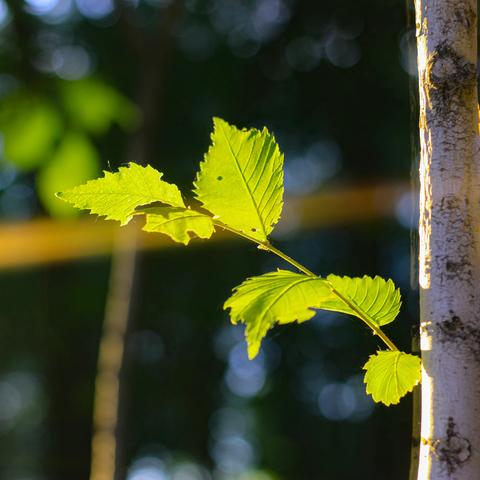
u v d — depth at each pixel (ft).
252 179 4.98
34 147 15.47
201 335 40.93
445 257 4.50
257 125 38.83
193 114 38.52
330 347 37.91
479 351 4.39
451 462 4.29
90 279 38.78
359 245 37.45
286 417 39.34
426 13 4.79
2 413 55.88
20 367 47.55
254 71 38.58
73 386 40.29
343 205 37.11
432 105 4.67
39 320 41.29
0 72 15.42
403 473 36.60
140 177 5.10
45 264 37.78
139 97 18.51
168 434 41.45
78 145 15.51
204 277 39.17
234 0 37.88
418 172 5.28
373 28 36.32
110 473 15.81
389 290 5.16
